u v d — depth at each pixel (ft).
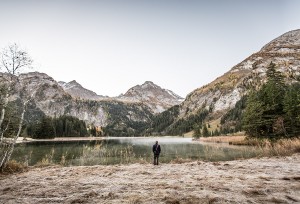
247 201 30.76
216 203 30.09
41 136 426.92
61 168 71.26
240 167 63.52
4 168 65.57
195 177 49.98
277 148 100.48
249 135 191.83
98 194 36.06
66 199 33.53
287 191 35.73
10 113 67.46
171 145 242.78
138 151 168.04
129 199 32.35
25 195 37.06
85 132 614.75
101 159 118.21
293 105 163.43
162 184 42.47
